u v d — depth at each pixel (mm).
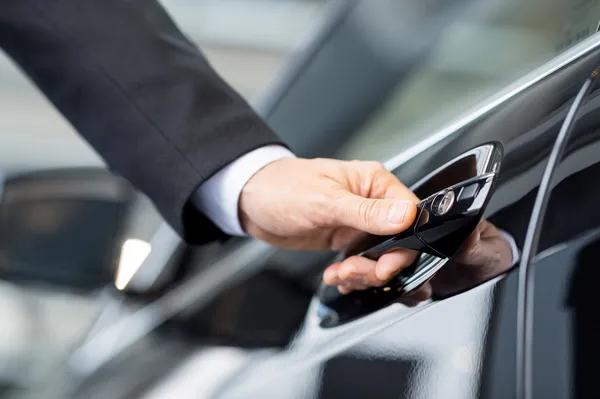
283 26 5805
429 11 1081
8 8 883
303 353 712
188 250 1286
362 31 1198
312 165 738
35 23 877
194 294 1160
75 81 865
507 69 837
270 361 770
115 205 1400
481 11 1001
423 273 606
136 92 833
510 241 529
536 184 531
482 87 874
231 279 1073
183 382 926
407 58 1123
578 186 500
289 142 1313
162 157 809
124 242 1400
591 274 473
